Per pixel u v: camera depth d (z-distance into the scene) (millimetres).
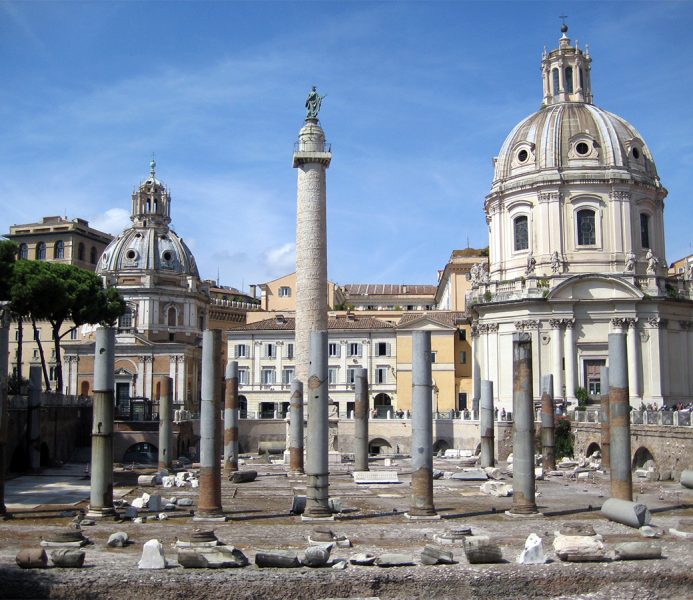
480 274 90438
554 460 61688
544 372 80000
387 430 86688
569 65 90688
